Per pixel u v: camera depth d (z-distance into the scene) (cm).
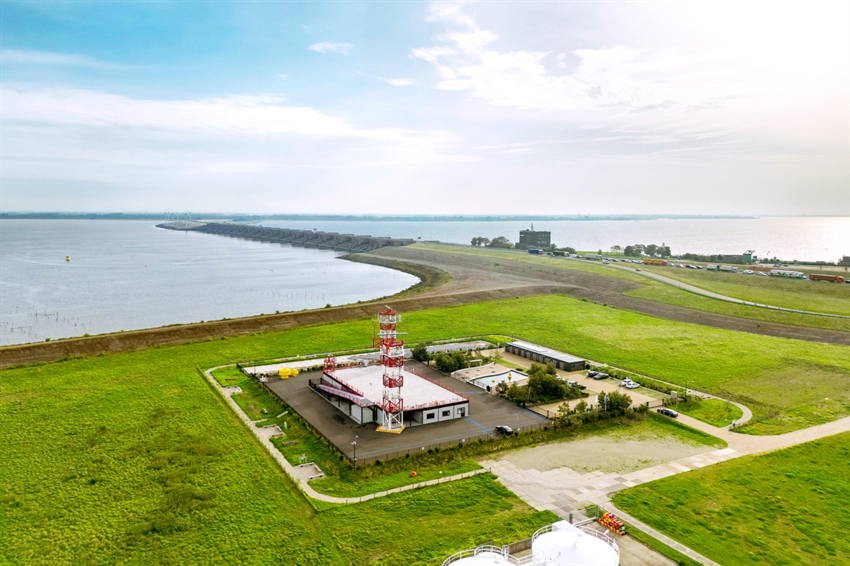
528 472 5900
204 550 4566
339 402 7888
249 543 4650
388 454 6231
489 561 3847
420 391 7812
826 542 4691
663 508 5175
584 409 7406
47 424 6994
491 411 7688
